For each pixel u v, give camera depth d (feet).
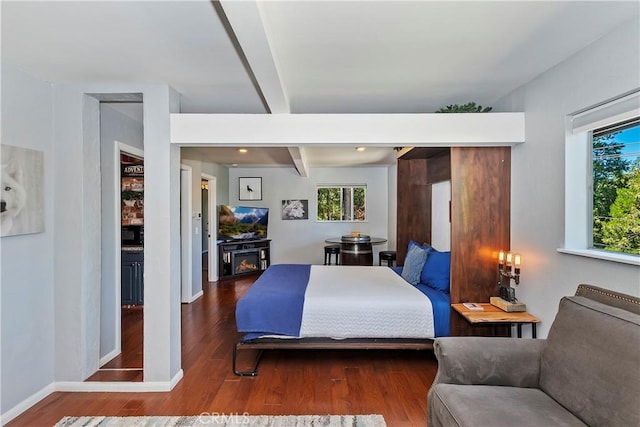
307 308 9.93
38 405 8.18
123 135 11.46
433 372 9.80
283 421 7.45
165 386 8.81
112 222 10.87
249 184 25.72
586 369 5.04
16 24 5.92
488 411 5.09
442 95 9.84
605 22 6.03
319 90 9.32
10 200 7.57
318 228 25.67
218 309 16.07
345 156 20.21
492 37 6.54
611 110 6.50
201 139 9.04
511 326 9.73
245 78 8.47
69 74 8.22
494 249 10.00
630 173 6.51
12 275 7.75
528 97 8.88
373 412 7.79
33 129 8.29
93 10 5.51
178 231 9.49
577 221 7.54
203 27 6.07
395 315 9.86
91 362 9.26
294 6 5.41
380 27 6.12
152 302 8.91
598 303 5.73
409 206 16.19
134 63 7.59
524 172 9.15
